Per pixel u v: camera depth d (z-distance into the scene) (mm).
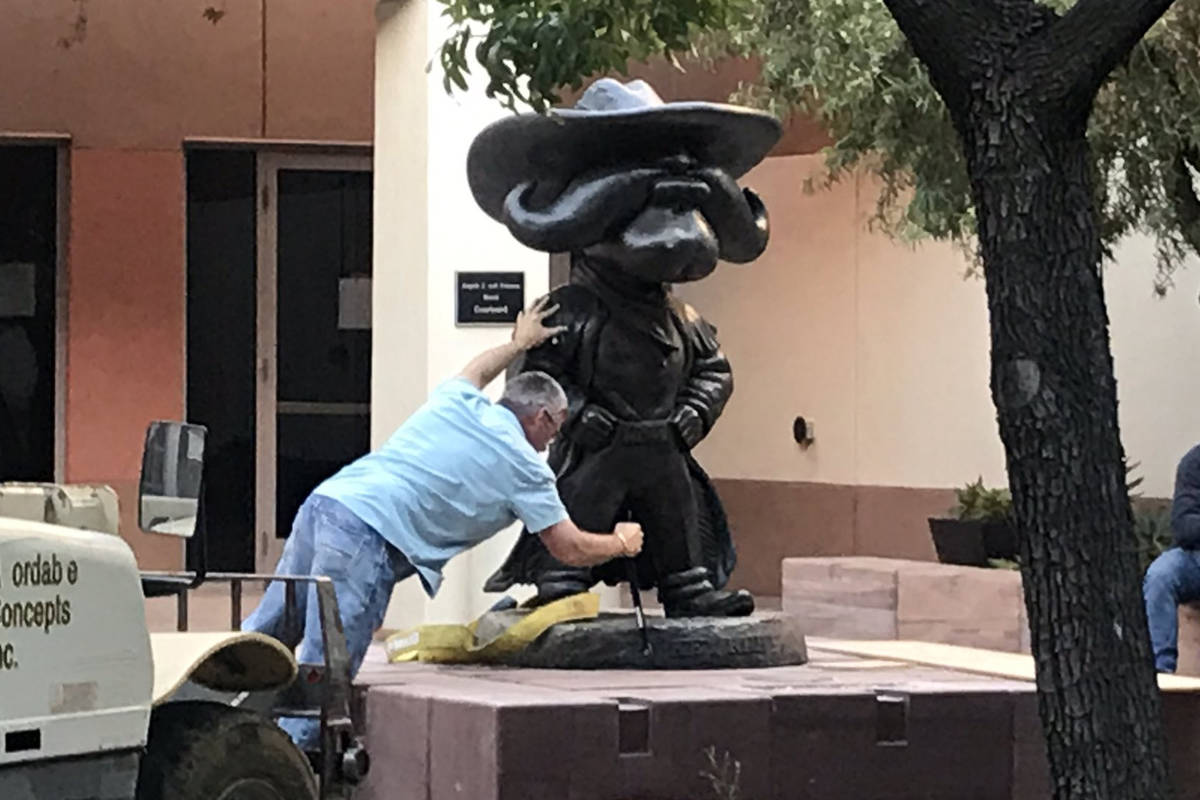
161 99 15477
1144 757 4586
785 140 15719
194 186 15773
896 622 11633
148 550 15469
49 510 5367
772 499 16109
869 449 15414
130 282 15492
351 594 7641
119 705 5008
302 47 15648
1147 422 13625
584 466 8594
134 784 5074
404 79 11625
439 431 7867
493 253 11383
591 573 8859
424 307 11352
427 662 8734
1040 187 4617
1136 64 9508
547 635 8391
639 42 6410
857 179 15344
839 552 15633
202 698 6141
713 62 11062
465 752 6973
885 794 7344
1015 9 4680
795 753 7227
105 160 15422
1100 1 4562
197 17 15492
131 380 15523
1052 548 4605
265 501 16047
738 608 8805
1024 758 7504
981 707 7469
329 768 6090
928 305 14945
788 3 9602
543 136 8359
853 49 9367
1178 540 9742
